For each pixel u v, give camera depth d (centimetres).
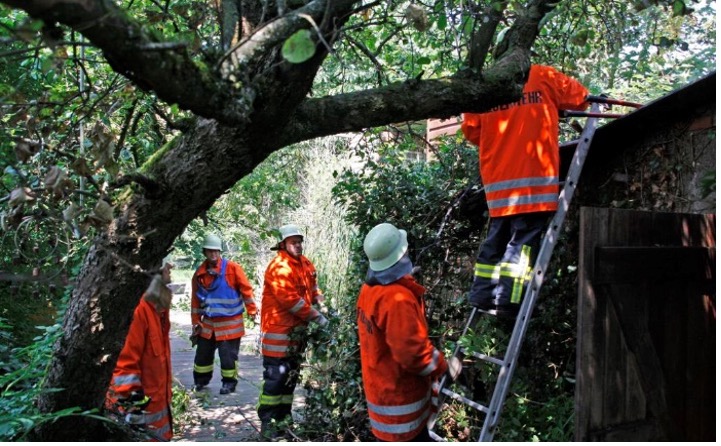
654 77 739
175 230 302
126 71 203
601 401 306
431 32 495
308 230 918
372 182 582
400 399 330
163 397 405
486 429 351
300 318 524
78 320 305
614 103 405
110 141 278
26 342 554
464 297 520
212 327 679
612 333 312
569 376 459
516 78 357
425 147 626
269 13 270
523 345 479
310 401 501
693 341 339
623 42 479
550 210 374
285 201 922
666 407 326
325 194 902
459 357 404
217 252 679
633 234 324
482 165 407
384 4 414
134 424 362
